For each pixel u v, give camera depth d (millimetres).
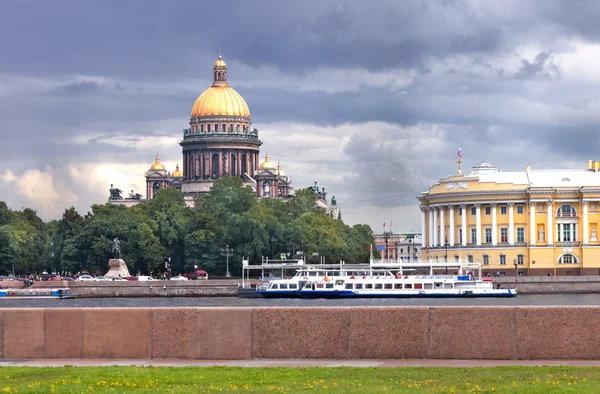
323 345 69562
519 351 68562
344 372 63594
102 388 58938
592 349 68188
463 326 68938
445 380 60781
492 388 58094
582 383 59281
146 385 59719
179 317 70688
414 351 69125
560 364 66688
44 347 71375
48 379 61781
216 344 70188
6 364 68562
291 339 69750
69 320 71375
